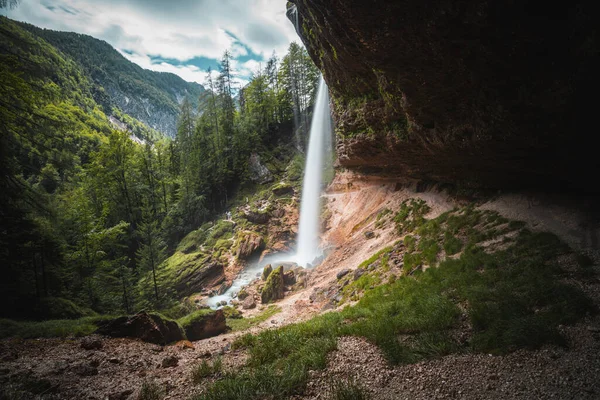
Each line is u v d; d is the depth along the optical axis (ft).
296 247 114.83
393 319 26.78
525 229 38.70
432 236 52.49
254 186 155.63
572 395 13.19
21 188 48.37
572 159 31.68
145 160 152.46
